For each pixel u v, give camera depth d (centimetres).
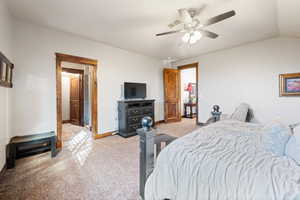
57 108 297
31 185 173
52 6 216
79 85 509
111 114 394
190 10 222
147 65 494
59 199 151
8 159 214
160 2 206
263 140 126
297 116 309
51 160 239
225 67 418
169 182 112
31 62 268
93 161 236
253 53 365
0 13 192
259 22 261
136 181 183
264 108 351
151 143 141
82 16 244
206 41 358
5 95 215
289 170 88
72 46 319
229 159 101
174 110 556
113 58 398
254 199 77
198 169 100
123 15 240
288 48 317
